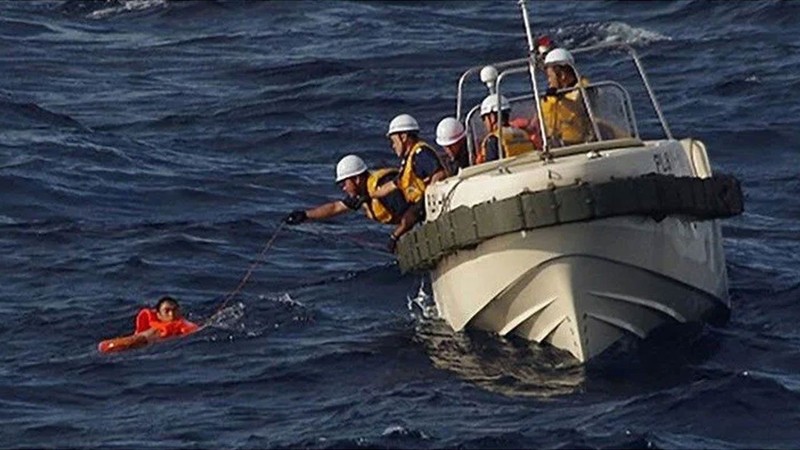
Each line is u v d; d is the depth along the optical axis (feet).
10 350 126.11
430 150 123.44
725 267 126.52
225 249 148.66
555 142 119.75
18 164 173.58
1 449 108.68
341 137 186.70
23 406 115.34
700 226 119.44
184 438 108.88
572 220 111.75
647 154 114.83
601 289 114.52
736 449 104.73
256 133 189.06
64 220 158.10
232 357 122.31
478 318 119.96
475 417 109.19
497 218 112.98
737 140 177.88
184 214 161.17
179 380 118.62
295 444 106.32
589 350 115.55
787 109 187.11
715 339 120.37
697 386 112.06
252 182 171.12
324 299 134.51
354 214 156.46
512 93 200.34
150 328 127.65
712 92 195.62
